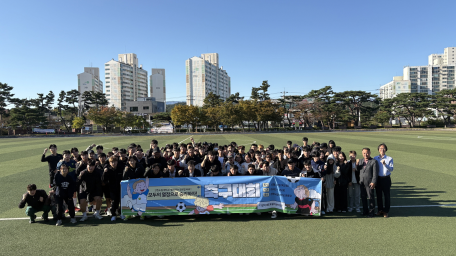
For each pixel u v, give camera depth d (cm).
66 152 739
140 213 645
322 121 7019
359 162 674
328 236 539
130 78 14438
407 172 1205
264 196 664
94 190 650
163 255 466
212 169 693
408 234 546
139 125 6906
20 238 543
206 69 15162
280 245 500
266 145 2556
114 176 652
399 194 865
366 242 510
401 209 707
